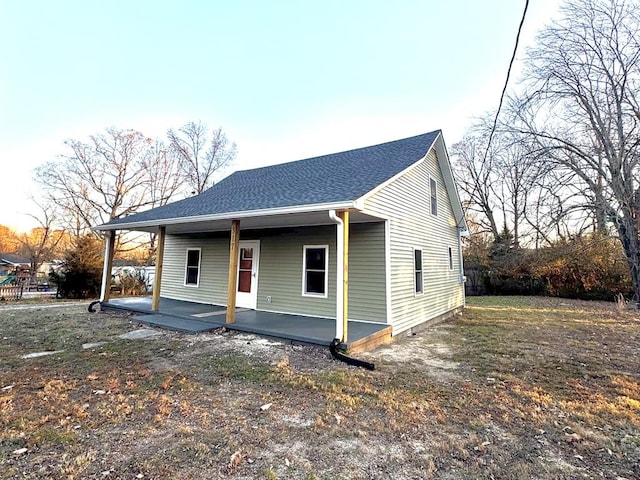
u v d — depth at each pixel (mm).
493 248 18797
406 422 3154
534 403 3695
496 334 7727
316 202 5871
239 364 4816
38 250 26531
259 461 2449
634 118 10805
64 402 3418
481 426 3113
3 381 4020
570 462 2543
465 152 22703
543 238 13516
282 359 5090
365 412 3357
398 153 9133
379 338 6418
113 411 3223
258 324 7051
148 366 4680
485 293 18688
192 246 11156
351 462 2477
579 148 11805
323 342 5730
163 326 7254
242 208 6996
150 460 2416
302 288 8414
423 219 9359
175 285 11547
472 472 2391
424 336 7527
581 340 7055
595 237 12703
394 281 7371
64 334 6648
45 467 2297
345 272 5629
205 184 27125
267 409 3373
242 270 9703
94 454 2471
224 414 3230
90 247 15594
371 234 7508
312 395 3764
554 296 16703
